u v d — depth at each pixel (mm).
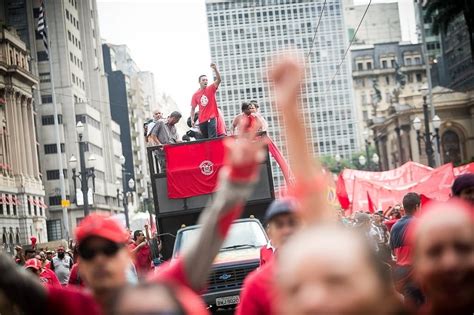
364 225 11781
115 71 158375
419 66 191125
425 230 3404
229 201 3643
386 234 20250
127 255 4395
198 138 22984
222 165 19469
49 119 120812
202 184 19516
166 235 19359
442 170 27188
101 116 137750
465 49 115375
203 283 3898
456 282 3379
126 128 157625
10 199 91125
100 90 139750
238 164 3576
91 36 139500
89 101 137875
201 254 3822
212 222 3719
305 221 3371
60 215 119250
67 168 120625
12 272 4254
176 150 19625
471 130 111625
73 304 4320
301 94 3232
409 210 8875
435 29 66000
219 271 16141
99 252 4254
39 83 122562
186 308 2498
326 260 2113
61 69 123062
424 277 3449
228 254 16453
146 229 22469
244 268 16125
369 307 2111
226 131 23906
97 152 129000
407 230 8453
